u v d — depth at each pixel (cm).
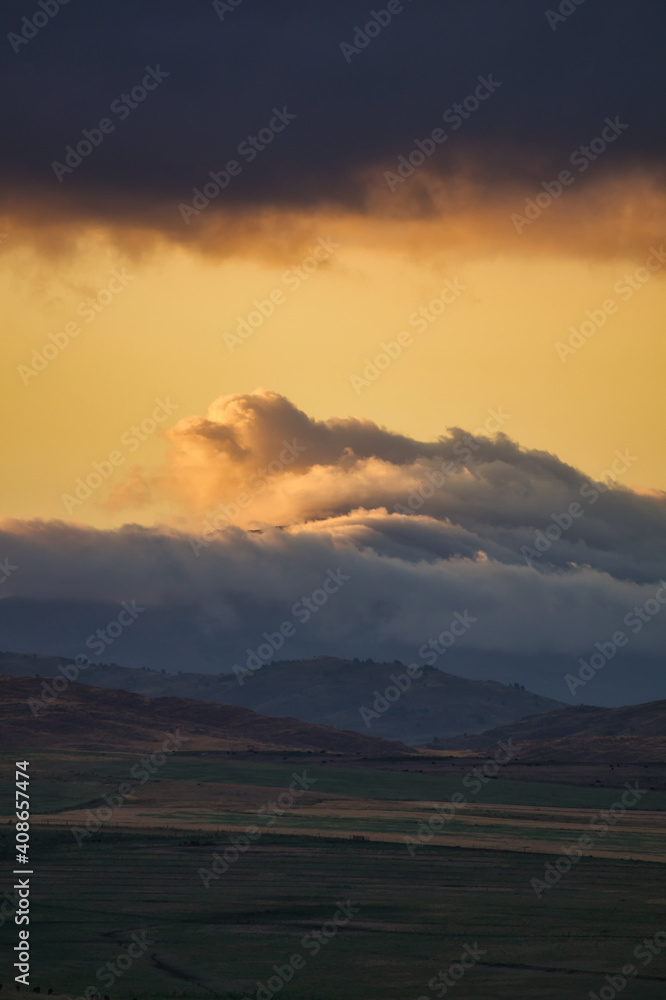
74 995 10381
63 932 13338
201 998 10488
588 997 10725
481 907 15050
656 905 15250
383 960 12181
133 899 15288
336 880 16900
